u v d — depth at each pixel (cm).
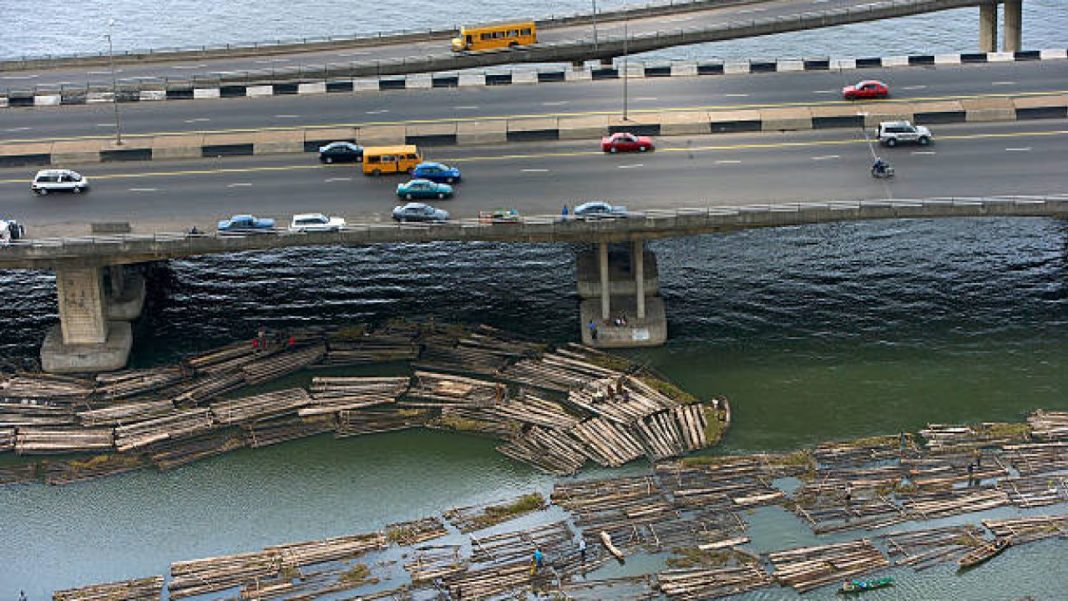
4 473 13288
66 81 18812
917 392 14212
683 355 14900
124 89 18162
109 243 14225
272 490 13062
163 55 19562
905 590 11631
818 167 15600
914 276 16250
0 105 17562
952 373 14488
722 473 12975
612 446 13425
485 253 16975
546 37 19712
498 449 13488
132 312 15512
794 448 13425
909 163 15638
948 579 11725
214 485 13138
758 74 17888
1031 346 14888
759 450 13412
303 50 19788
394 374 14688
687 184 15312
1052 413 13738
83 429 13862
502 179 15575
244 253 17075
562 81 17850
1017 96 16912
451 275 16512
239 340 15300
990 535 12175
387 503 12850
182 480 13212
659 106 16975
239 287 16338
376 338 15225
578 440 13600
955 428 13538
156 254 14362
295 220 14362
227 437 13750
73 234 14575
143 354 15088
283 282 16438
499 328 15425
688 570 11812
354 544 12219
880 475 12925
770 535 12206
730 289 16100
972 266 16425
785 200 14862
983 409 13925
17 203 15275
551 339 15212
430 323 15488
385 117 17000
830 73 17838
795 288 16075
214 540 12444
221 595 11712
